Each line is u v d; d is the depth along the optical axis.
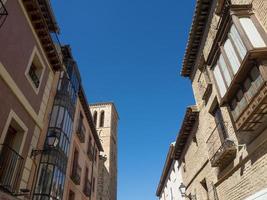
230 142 9.65
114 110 58.81
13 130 9.73
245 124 7.84
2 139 8.43
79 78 19.20
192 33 13.98
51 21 12.71
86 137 22.78
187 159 17.86
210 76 10.72
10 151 9.07
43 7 11.85
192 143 16.52
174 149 19.98
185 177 18.42
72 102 17.02
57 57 13.23
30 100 10.73
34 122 11.03
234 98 8.72
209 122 13.00
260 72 6.91
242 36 7.83
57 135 13.32
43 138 12.44
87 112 22.78
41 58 12.13
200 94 14.52
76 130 19.14
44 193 11.70
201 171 14.38
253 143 8.34
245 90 7.93
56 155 12.97
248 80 7.72
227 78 9.27
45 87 12.53
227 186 10.52
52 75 13.66
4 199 7.58
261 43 7.68
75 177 17.47
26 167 9.90
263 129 7.74
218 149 10.49
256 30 8.09
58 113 14.05
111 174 43.72
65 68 16.55
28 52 10.78
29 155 10.25
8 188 8.48
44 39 12.12
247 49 7.46
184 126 16.69
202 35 13.83
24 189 8.84
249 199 8.46
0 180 8.35
